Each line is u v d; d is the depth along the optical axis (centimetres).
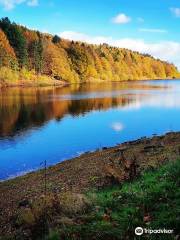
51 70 13250
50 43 14262
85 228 866
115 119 4112
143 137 2819
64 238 846
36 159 2377
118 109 5047
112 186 1341
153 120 4031
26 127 3572
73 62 14612
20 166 2212
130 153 2055
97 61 16075
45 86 10981
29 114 4481
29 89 9275
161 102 6019
